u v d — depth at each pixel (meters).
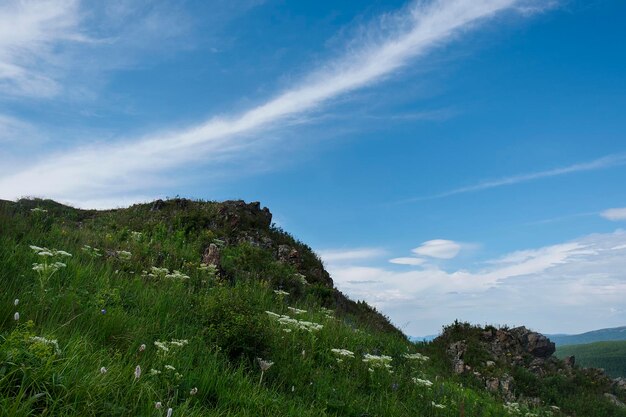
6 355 4.22
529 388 20.73
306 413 6.72
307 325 10.53
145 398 4.98
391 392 9.64
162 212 24.78
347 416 7.52
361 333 14.58
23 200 26.47
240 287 14.39
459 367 20.97
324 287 19.22
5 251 9.67
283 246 23.39
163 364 6.27
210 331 8.57
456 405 10.75
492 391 18.98
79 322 6.96
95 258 12.52
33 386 4.08
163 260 15.31
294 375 8.40
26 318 6.38
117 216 24.72
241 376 7.17
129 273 12.39
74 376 4.52
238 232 23.23
